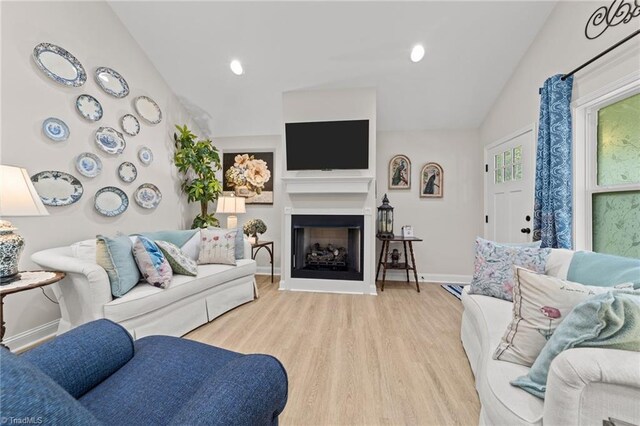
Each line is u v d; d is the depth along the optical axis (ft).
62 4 7.23
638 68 5.35
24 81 6.44
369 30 8.61
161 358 3.40
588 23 6.43
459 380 5.17
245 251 10.13
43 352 2.76
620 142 6.10
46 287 6.82
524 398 2.93
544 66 7.95
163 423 2.43
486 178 11.52
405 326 7.61
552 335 3.02
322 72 10.22
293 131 11.06
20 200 5.12
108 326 3.47
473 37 8.54
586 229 6.75
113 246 6.15
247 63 10.03
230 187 14.01
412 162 12.69
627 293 2.74
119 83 8.85
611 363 2.24
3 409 1.20
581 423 2.32
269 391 2.41
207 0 8.11
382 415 4.30
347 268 11.41
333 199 11.01
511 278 5.64
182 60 10.12
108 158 8.52
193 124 12.78
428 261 12.64
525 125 8.89
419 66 9.66
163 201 10.86
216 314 8.17
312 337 6.92
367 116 10.74
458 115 11.69
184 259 7.77
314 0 7.89
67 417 1.41
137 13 8.71
